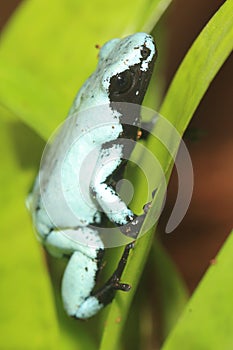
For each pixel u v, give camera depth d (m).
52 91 0.29
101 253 0.29
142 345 0.32
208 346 0.26
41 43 0.30
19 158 0.30
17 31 0.30
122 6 0.30
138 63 0.27
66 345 0.29
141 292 0.32
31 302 0.29
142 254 0.26
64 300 0.29
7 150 0.30
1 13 0.42
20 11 0.30
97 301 0.28
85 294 0.29
